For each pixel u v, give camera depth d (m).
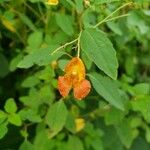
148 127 0.32
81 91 0.18
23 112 0.25
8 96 0.32
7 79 0.32
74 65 0.18
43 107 0.27
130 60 0.33
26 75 0.31
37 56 0.21
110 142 0.32
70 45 0.24
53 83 0.26
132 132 0.31
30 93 0.27
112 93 0.23
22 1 0.28
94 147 0.29
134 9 0.27
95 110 0.29
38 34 0.27
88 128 0.29
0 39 0.31
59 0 0.23
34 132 0.30
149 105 0.23
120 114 0.27
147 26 0.30
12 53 0.31
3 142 0.31
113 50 0.18
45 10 0.29
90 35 0.19
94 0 0.22
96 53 0.18
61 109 0.25
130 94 0.29
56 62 0.26
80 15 0.23
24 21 0.27
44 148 0.27
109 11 0.26
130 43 0.34
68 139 0.29
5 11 0.28
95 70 0.28
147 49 0.36
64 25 0.25
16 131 0.30
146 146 0.35
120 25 0.29
